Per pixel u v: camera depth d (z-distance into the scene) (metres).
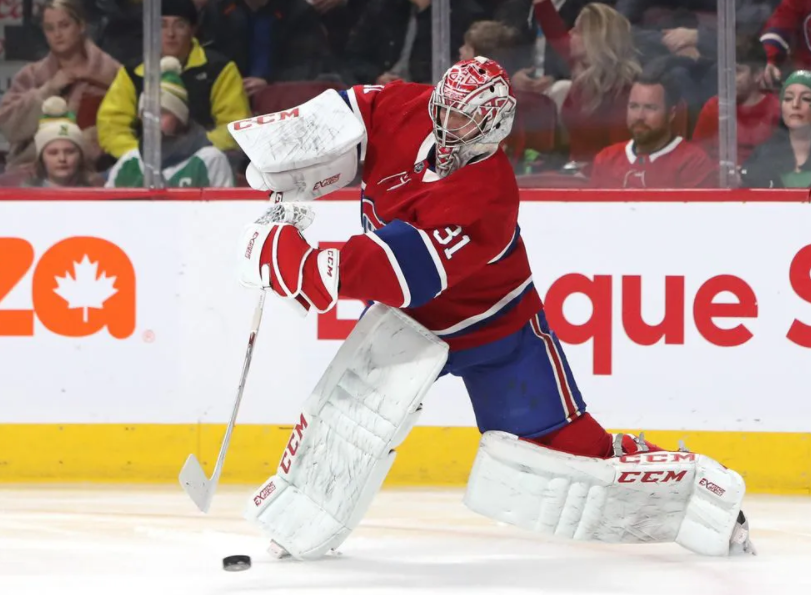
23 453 15.42
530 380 10.46
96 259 15.45
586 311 15.27
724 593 9.66
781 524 12.88
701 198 15.15
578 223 15.25
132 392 15.41
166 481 15.37
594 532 10.78
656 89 15.59
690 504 10.93
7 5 15.77
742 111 15.60
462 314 10.15
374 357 10.21
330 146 10.02
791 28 15.38
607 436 10.95
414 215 9.51
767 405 15.06
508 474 10.69
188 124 15.93
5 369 15.44
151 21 15.67
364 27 15.88
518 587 9.78
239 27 15.83
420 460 15.24
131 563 10.54
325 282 9.29
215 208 15.41
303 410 10.43
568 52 15.69
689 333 15.15
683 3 15.45
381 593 9.44
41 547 11.28
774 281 15.08
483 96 9.20
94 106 15.90
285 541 10.47
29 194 15.45
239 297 15.38
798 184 15.60
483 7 15.76
